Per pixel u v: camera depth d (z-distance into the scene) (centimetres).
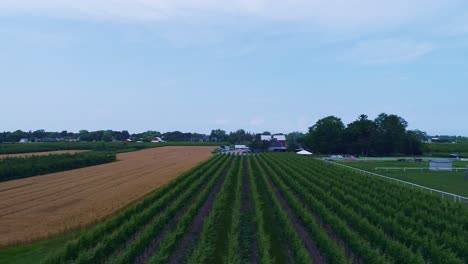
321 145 15350
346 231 2933
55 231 3325
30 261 2594
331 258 2522
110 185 6194
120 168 8969
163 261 2398
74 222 3656
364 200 4169
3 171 6656
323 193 4419
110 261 2495
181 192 4972
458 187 6144
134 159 11700
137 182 6569
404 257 2436
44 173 7719
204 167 7900
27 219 3819
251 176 6334
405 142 14850
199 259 2433
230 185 5434
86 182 6556
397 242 2622
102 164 9988
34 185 6169
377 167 9438
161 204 3953
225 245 2986
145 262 2641
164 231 3341
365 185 5334
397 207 3809
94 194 5319
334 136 15325
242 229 3397
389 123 14988
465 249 2580
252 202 4581
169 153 14575
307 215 3406
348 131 15200
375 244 2853
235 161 10181
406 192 4644
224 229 3431
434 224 3238
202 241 2708
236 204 3891
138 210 3741
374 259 2412
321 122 15650
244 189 5594
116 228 3175
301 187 5012
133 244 2644
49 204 4600
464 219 3247
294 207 4016
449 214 3441
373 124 15262
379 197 4316
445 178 7325
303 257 2386
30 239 3086
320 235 2806
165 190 4894
